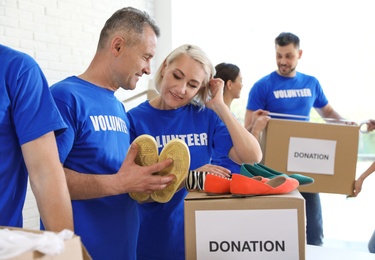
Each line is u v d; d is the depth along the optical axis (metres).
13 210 1.05
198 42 4.69
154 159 1.35
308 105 3.12
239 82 2.71
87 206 1.35
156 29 1.46
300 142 2.52
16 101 1.01
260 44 4.45
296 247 1.09
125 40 1.39
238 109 4.52
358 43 4.05
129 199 1.47
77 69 3.92
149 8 4.69
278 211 1.09
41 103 1.03
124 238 1.44
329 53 4.13
